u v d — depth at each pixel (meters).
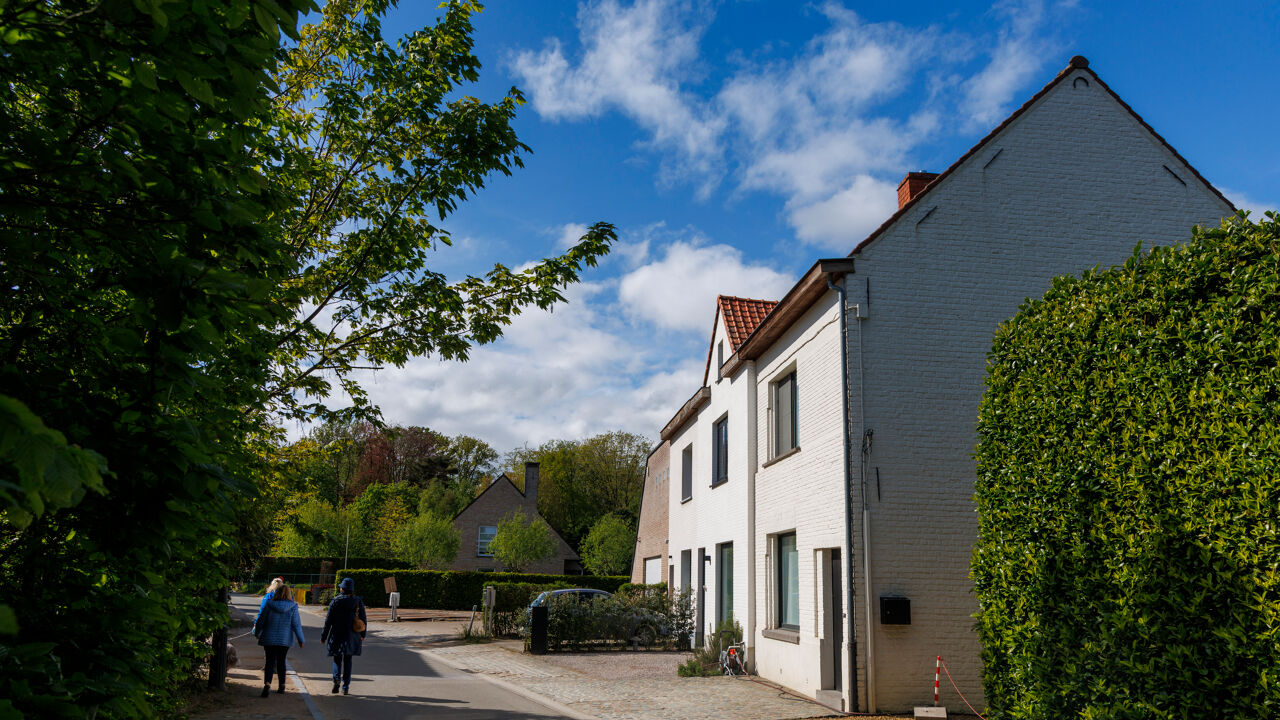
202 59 2.73
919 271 12.03
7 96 2.73
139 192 2.85
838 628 12.02
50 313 2.97
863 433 11.47
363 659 18.28
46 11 2.46
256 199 4.07
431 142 9.12
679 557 22.89
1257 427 4.95
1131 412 5.98
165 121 2.90
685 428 22.64
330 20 9.04
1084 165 12.65
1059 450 6.71
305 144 8.66
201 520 3.16
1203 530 5.21
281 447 9.56
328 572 45.91
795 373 14.38
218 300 2.93
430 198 9.16
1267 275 5.00
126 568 3.48
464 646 22.08
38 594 3.11
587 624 20.69
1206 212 12.70
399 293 9.31
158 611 3.22
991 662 7.58
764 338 14.89
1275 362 4.94
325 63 9.26
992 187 12.42
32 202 2.70
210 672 11.93
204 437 3.43
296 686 13.21
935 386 11.73
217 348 3.10
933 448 11.55
